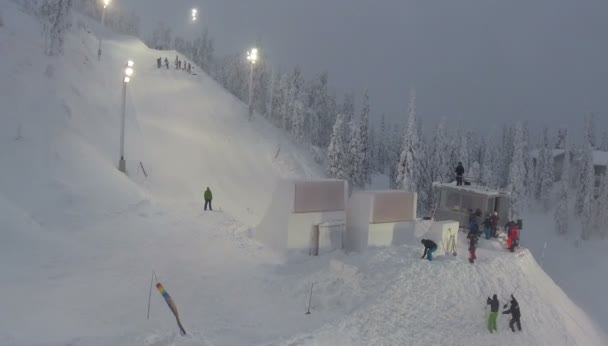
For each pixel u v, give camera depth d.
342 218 25.52
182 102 56.47
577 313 24.98
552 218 76.69
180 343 13.20
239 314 16.69
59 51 41.59
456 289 20.39
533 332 20.09
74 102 36.16
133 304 16.36
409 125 51.59
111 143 35.72
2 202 21.75
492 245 26.84
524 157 81.75
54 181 25.66
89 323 14.60
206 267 20.64
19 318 13.94
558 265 65.31
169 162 39.56
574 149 86.50
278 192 24.66
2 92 31.25
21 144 27.41
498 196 30.72
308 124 76.81
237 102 68.44
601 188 68.00
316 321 16.80
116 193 27.47
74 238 21.70
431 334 17.69
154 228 24.45
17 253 18.86
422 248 23.58
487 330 19.00
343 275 19.89
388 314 17.88
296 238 24.09
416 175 51.53
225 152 49.75
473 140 98.50
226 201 39.28
